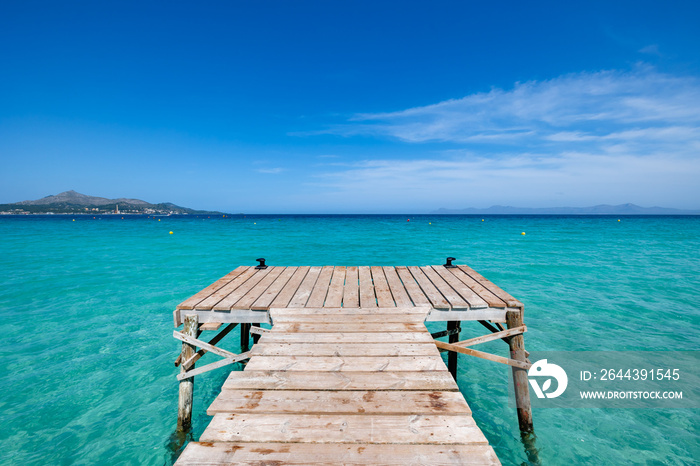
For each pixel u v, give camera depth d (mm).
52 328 9781
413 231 47594
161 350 8469
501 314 5273
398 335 4641
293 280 7094
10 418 5797
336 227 58875
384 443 2648
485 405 6293
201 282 15273
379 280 7078
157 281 15445
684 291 13484
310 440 2664
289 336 4586
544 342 8750
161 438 5422
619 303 11953
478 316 5262
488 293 5887
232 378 3578
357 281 7027
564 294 13117
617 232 43719
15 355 8078
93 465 4867
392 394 3301
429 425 2848
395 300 5824
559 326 9812
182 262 20469
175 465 2436
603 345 8555
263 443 2658
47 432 5492
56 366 7598
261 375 3637
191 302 5488
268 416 2971
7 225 61531
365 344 4383
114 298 12734
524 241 32406
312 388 3379
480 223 74438
